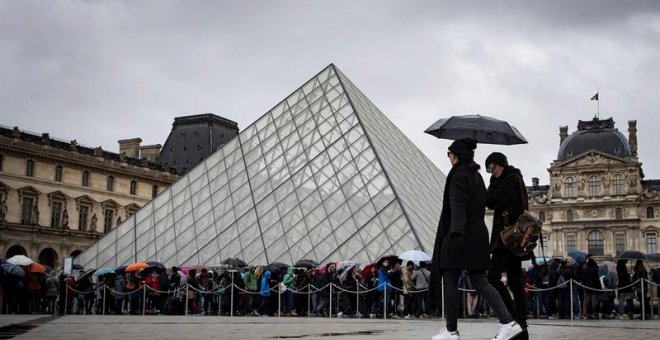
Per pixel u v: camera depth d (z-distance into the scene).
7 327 21.94
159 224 61.09
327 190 56.06
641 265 38.72
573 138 181.75
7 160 125.31
